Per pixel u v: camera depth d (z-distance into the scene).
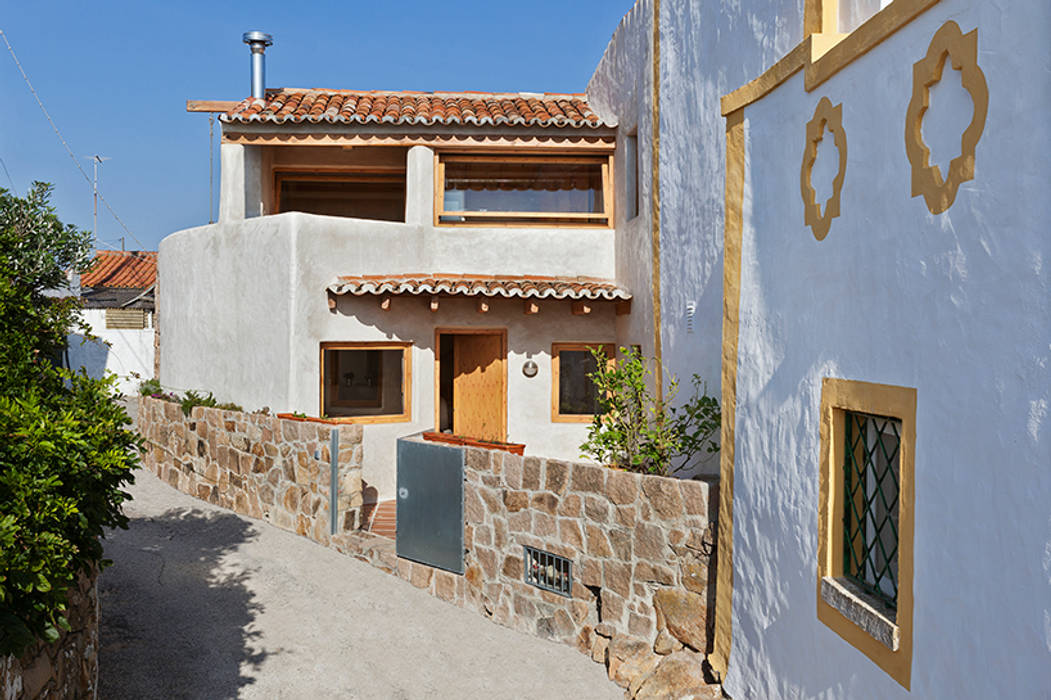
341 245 12.59
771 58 7.33
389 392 13.00
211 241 13.92
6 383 5.44
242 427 12.02
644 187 11.29
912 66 4.00
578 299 12.55
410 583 9.52
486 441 9.05
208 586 9.16
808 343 5.08
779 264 5.48
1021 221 3.24
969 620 3.54
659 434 7.91
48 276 9.91
